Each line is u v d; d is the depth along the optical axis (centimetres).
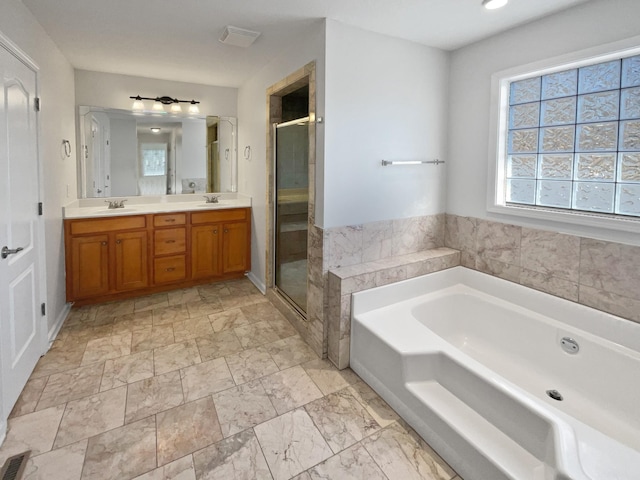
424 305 262
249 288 395
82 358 248
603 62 210
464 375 178
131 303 349
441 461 168
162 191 417
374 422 192
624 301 203
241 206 407
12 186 193
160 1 215
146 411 196
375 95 260
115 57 319
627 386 191
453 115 297
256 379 229
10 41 186
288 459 167
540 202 249
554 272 236
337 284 238
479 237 284
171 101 404
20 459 162
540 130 246
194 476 156
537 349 235
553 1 208
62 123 309
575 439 134
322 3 215
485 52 268
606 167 213
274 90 321
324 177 244
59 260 302
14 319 196
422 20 236
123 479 154
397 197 281
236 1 214
